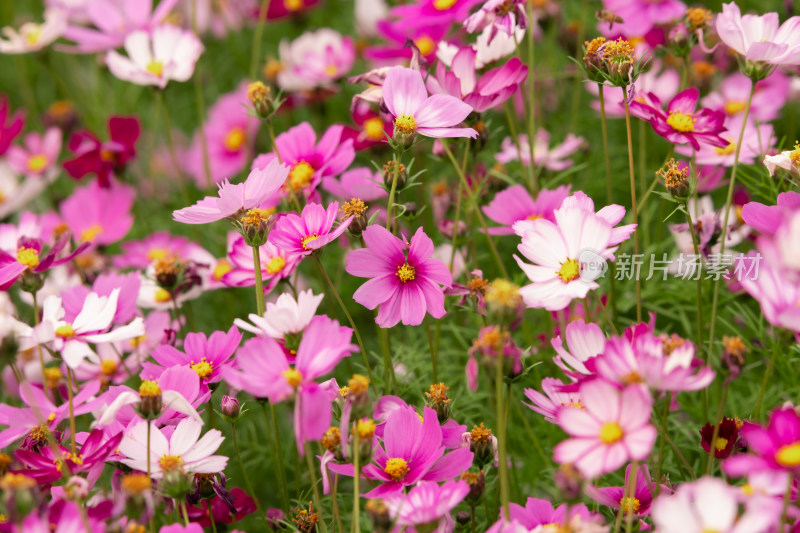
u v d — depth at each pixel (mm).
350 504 2615
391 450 2441
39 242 2580
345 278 2977
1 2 4160
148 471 2402
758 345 2689
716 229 2576
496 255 2682
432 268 2498
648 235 2832
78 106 3762
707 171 2758
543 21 3037
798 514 2336
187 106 3650
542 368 2736
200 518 2551
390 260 2502
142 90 3586
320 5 3621
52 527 2400
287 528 2561
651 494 2443
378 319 2502
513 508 2418
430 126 2482
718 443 2457
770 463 2311
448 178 3012
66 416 2480
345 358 2752
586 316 2508
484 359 2371
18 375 2494
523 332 2746
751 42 2512
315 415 2346
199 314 2967
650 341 2354
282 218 2488
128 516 2439
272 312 2387
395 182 2496
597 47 2521
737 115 2783
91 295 2508
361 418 2387
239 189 2463
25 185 3111
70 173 2953
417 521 2365
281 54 3211
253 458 2811
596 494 2434
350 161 2643
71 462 2430
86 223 2988
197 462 2443
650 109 2547
